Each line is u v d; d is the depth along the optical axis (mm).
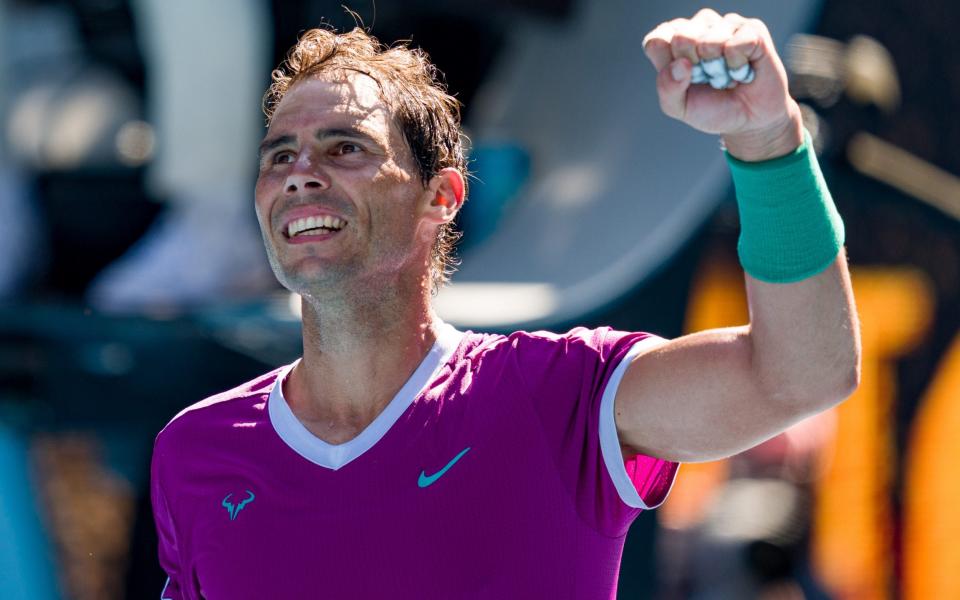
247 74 14938
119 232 16562
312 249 6973
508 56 18594
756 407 6508
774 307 6332
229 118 14930
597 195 15961
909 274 18844
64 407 12844
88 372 12828
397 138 7207
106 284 15391
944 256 19141
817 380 6387
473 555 6629
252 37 14914
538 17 17641
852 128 16375
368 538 6699
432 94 7520
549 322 13594
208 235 14984
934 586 18688
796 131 6281
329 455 6922
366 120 7113
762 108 6102
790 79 15359
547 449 6750
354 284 7016
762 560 14852
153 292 14844
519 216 16781
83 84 16797
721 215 15148
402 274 7180
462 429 6820
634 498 6848
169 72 14789
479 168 17172
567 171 16938
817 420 16922
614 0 17703
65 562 13703
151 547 13664
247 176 15164
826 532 17766
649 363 6773
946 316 19000
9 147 16078
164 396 12930
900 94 17938
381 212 7047
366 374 7117
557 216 16141
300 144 7121
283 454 7020
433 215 7391
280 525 6848
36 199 16203
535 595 6660
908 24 18016
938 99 18344
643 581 13773
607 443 6781
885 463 18422
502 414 6809
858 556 18172
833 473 18000
